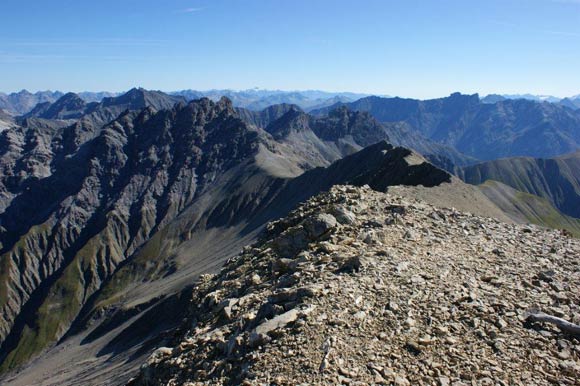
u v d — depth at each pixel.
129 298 173.62
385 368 13.45
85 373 83.75
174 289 132.12
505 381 12.83
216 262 142.25
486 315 15.89
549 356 13.89
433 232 25.59
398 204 30.20
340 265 20.59
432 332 15.07
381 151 172.38
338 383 12.91
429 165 96.25
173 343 26.61
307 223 27.22
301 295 18.06
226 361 15.96
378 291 17.61
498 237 25.91
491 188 182.12
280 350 14.90
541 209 179.75
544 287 18.56
